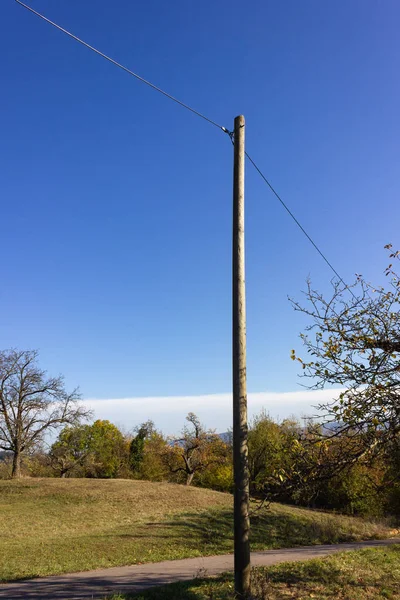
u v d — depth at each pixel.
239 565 8.21
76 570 13.52
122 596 9.54
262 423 43.03
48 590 10.79
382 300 7.92
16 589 10.96
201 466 52.06
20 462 44.78
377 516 29.77
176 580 11.84
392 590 9.89
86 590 10.72
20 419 42.72
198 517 25.88
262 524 24.38
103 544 17.88
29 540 19.36
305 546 19.81
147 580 11.95
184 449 52.59
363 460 7.44
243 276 9.14
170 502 31.58
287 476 7.48
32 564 14.16
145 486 37.28
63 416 44.25
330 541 21.81
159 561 15.30
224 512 27.84
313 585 10.09
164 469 59.06
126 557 15.56
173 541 19.09
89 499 32.03
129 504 30.61
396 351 7.84
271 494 7.85
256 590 8.44
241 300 9.02
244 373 8.75
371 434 7.23
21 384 42.91
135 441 62.06
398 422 7.18
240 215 9.35
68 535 21.30
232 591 9.08
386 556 14.44
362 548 17.36
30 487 36.69
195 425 51.75
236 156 9.56
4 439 43.09
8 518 25.86
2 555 15.52
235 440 8.54
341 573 11.50
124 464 61.47
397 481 8.75
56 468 53.62
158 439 62.34
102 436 61.06
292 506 33.12
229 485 51.19
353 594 9.34
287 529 23.36
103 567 14.07
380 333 7.80
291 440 7.68
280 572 11.59
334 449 7.48
